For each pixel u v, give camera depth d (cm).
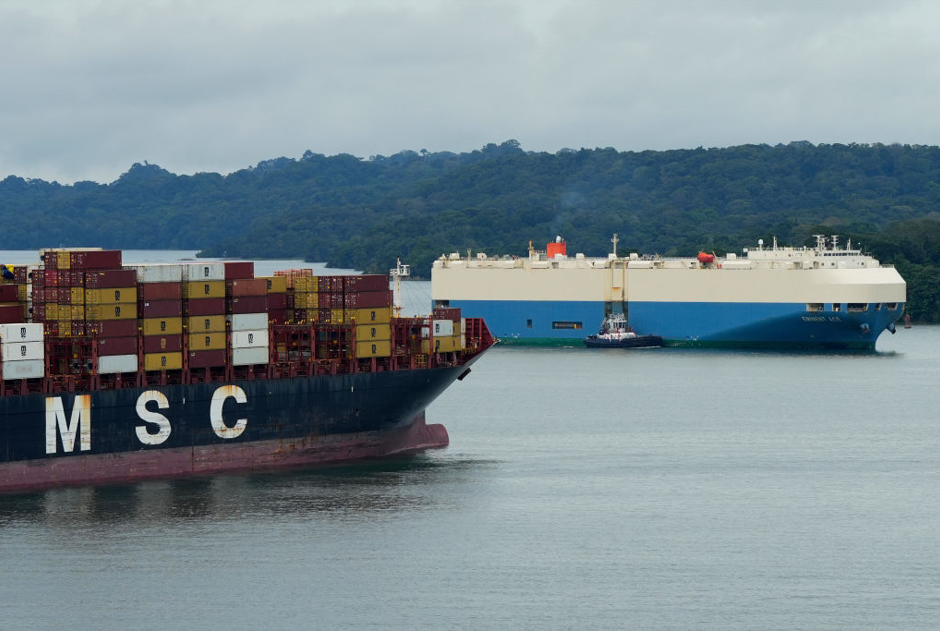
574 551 17562
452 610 15575
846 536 18225
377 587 16262
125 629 15125
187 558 17238
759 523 18838
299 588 16250
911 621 15262
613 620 15275
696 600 15875
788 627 15100
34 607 15712
